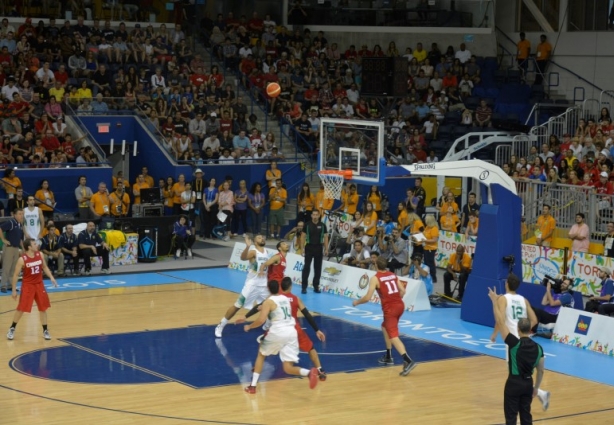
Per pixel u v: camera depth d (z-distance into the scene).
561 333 19.58
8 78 32.75
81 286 24.91
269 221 32.84
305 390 15.84
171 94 35.19
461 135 36.28
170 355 18.11
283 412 14.56
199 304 22.98
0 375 16.53
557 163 31.64
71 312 21.80
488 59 39.88
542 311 19.92
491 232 21.02
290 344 15.40
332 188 22.67
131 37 36.91
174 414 14.38
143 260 28.23
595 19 38.25
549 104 37.22
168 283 25.58
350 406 14.94
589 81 38.44
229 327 20.61
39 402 14.95
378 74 25.72
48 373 16.70
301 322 21.20
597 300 20.28
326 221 29.56
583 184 27.88
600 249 25.09
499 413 14.68
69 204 30.84
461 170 20.98
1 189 29.12
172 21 39.84
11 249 23.81
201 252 30.05
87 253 26.20
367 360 18.00
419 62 39.72
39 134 31.56
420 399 15.41
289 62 38.72
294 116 36.53
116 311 22.02
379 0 40.72
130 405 14.82
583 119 34.00
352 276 24.06
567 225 26.67
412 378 16.73
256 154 34.34
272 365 17.48
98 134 33.88
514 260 21.03
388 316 17.05
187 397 15.32
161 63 36.62
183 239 28.95
